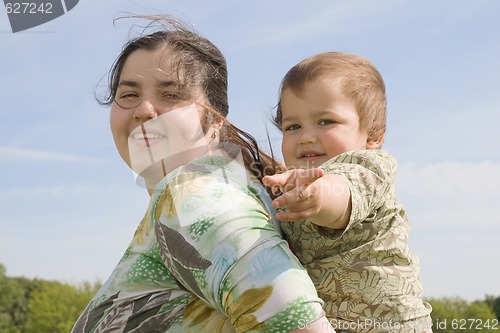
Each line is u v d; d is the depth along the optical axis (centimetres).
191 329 201
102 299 214
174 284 205
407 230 236
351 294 221
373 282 220
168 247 200
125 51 247
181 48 242
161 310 204
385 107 295
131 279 208
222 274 187
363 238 221
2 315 6450
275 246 190
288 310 181
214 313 201
